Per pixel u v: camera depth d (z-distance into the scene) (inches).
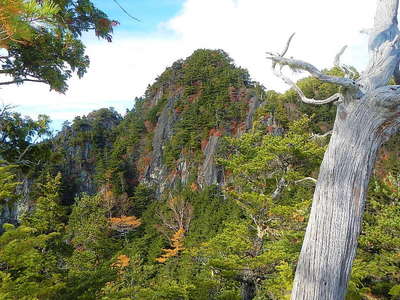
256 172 510.9
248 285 421.4
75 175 2341.3
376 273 440.5
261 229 460.4
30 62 209.3
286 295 340.8
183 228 1502.2
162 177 2188.7
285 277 351.3
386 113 108.9
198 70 2896.2
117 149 2605.8
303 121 536.1
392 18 125.0
